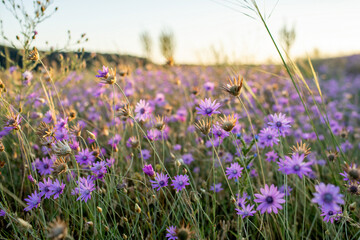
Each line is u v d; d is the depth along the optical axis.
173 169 0.97
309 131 1.32
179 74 2.12
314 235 0.80
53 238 0.48
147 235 0.75
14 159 0.95
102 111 1.60
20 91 1.00
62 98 1.32
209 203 0.84
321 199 0.47
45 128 0.72
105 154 0.96
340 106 1.94
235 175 0.68
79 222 0.73
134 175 0.85
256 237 0.76
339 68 4.07
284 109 1.56
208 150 1.03
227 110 1.27
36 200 0.66
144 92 1.88
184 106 1.50
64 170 0.65
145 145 1.10
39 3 0.96
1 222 0.78
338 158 0.75
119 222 0.79
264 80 2.23
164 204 0.85
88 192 0.66
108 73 0.69
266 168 0.93
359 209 0.74
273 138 0.68
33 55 0.79
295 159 0.52
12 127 0.73
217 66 1.92
